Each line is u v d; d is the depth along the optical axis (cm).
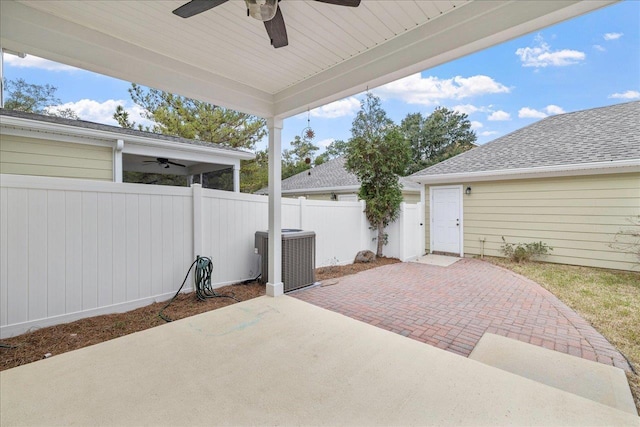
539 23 235
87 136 579
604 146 715
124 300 402
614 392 231
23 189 327
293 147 2634
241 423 194
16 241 323
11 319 320
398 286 539
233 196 530
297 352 290
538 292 501
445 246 920
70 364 266
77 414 202
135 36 311
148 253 425
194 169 1062
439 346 306
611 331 345
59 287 351
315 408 209
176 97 1223
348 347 300
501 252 817
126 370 256
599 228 683
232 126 1339
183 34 308
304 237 525
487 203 843
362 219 802
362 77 348
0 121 482
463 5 265
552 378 249
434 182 937
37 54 278
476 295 485
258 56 353
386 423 195
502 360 279
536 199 765
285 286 492
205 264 457
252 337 322
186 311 402
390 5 262
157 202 436
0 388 230
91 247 374
